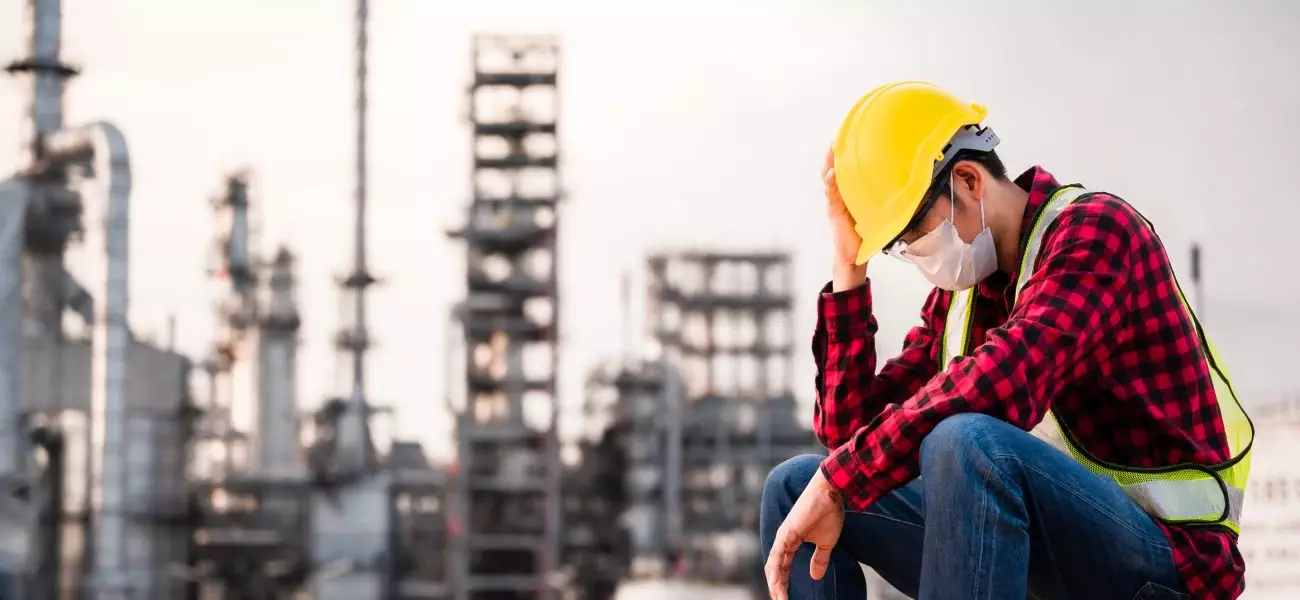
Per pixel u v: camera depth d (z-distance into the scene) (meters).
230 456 35.09
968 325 2.22
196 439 30.39
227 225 35.00
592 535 34.94
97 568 25.52
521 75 33.75
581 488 35.16
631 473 35.16
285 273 35.31
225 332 35.12
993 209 2.08
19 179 26.45
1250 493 11.14
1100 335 1.91
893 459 1.89
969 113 2.14
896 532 2.15
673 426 35.72
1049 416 2.04
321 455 32.16
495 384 32.94
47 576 26.44
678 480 36.00
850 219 2.25
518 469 33.34
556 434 33.22
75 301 27.36
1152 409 1.95
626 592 35.22
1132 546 1.86
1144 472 1.94
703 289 38.28
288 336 35.12
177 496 28.62
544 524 33.19
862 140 2.17
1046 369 1.85
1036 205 2.04
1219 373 2.05
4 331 25.36
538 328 33.06
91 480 26.05
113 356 25.73
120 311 25.75
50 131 27.23
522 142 33.56
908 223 2.10
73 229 27.16
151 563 27.98
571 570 34.56
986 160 2.10
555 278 33.16
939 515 1.83
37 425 26.88
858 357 2.28
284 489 31.78
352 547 30.88
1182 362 1.96
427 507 34.38
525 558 33.16
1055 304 1.88
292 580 30.91
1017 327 1.87
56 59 27.42
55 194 26.95
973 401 1.83
